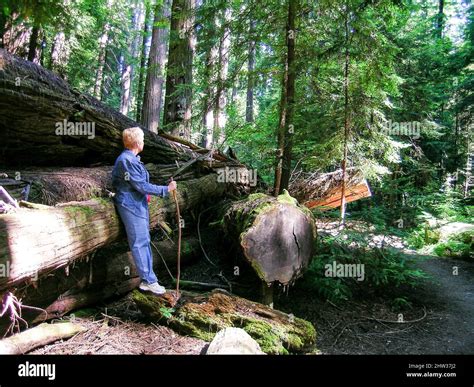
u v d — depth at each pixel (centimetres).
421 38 1217
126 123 561
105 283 409
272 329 353
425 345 405
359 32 593
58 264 287
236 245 459
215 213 649
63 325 337
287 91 631
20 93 405
